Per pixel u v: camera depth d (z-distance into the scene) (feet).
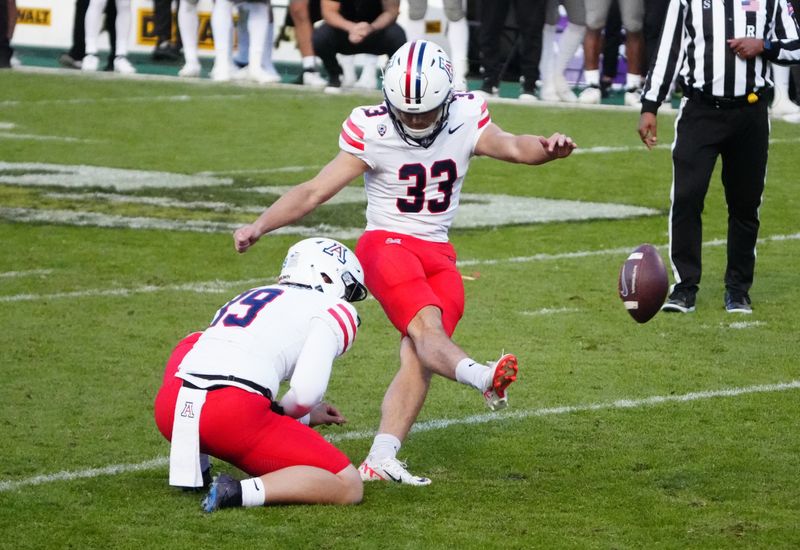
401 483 54.80
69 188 126.52
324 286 54.08
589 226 114.52
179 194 125.29
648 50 175.94
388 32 180.14
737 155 84.94
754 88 83.41
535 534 48.73
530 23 174.29
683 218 86.17
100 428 62.28
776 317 85.71
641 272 58.44
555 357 76.23
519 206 123.24
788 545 48.01
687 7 84.33
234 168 139.13
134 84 190.08
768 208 121.08
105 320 82.69
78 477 55.11
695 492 54.03
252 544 47.19
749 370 73.82
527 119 163.43
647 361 75.51
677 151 85.66
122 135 155.74
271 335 51.47
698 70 83.87
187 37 198.90
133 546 47.03
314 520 49.70
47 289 90.38
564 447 60.39
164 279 93.97
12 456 57.82
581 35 179.01
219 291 90.89
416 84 54.34
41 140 151.64
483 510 51.47
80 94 180.96
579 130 159.02
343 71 193.57
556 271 98.68
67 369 72.08
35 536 47.98
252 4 192.85
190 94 182.19
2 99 175.83
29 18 232.32
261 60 196.34
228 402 50.14
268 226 55.57
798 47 83.05
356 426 63.93
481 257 102.99
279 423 51.26
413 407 56.24
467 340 79.82
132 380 70.44
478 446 60.64
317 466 51.44
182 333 80.23
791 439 61.62
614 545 47.70
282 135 156.97
